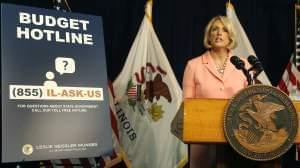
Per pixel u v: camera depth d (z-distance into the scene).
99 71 2.42
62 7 2.66
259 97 1.63
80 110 2.32
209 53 2.19
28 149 2.14
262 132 1.62
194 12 3.31
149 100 3.13
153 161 3.09
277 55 3.41
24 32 2.23
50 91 2.25
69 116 2.28
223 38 2.10
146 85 3.13
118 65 3.16
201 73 2.13
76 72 2.35
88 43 2.42
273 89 1.64
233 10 3.28
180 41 3.27
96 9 3.14
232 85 2.06
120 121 3.08
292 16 3.43
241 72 2.09
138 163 3.08
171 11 3.28
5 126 2.10
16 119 2.13
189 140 1.61
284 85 3.33
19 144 2.12
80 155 2.28
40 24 2.29
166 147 3.12
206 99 1.63
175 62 3.25
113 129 3.05
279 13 3.43
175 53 3.26
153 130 3.11
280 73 3.40
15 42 2.19
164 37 3.25
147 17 3.16
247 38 3.27
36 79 2.22
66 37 2.36
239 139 1.61
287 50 3.42
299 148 3.26
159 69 3.15
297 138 1.66
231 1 3.37
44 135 2.19
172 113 3.13
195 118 1.62
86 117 2.33
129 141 3.08
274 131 1.63
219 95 2.05
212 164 1.86
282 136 1.63
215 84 2.08
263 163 1.73
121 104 3.09
